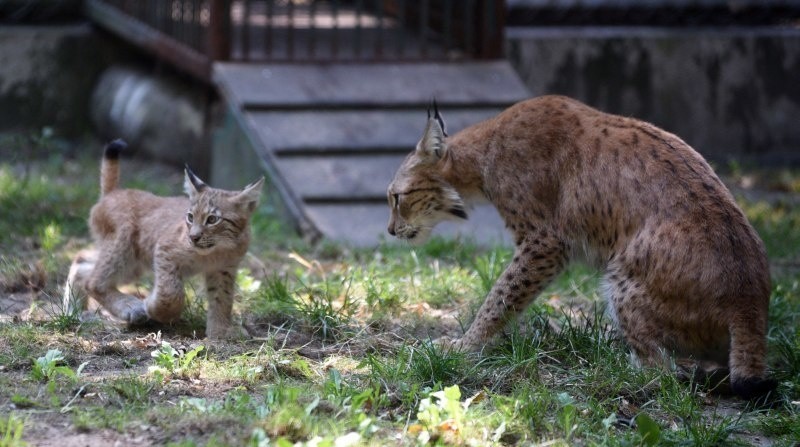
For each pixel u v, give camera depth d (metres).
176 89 20.36
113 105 21.45
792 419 8.41
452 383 8.79
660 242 9.10
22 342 9.21
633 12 21.61
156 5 19.73
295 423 7.49
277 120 15.78
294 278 12.24
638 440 7.76
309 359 9.41
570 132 9.97
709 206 9.16
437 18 19.30
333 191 14.84
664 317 9.08
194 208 9.59
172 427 7.48
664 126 21.16
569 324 9.87
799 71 21.50
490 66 17.55
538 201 9.95
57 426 7.50
